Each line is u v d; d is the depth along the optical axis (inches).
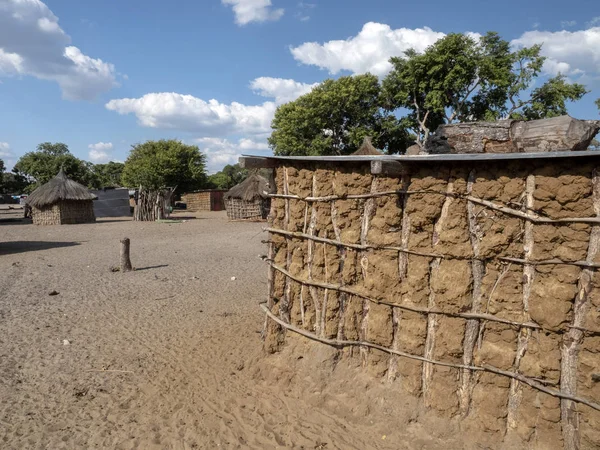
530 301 167.8
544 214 164.9
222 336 308.7
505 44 1105.4
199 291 444.1
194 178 2368.4
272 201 251.1
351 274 215.2
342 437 187.0
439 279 187.0
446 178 186.4
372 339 206.5
